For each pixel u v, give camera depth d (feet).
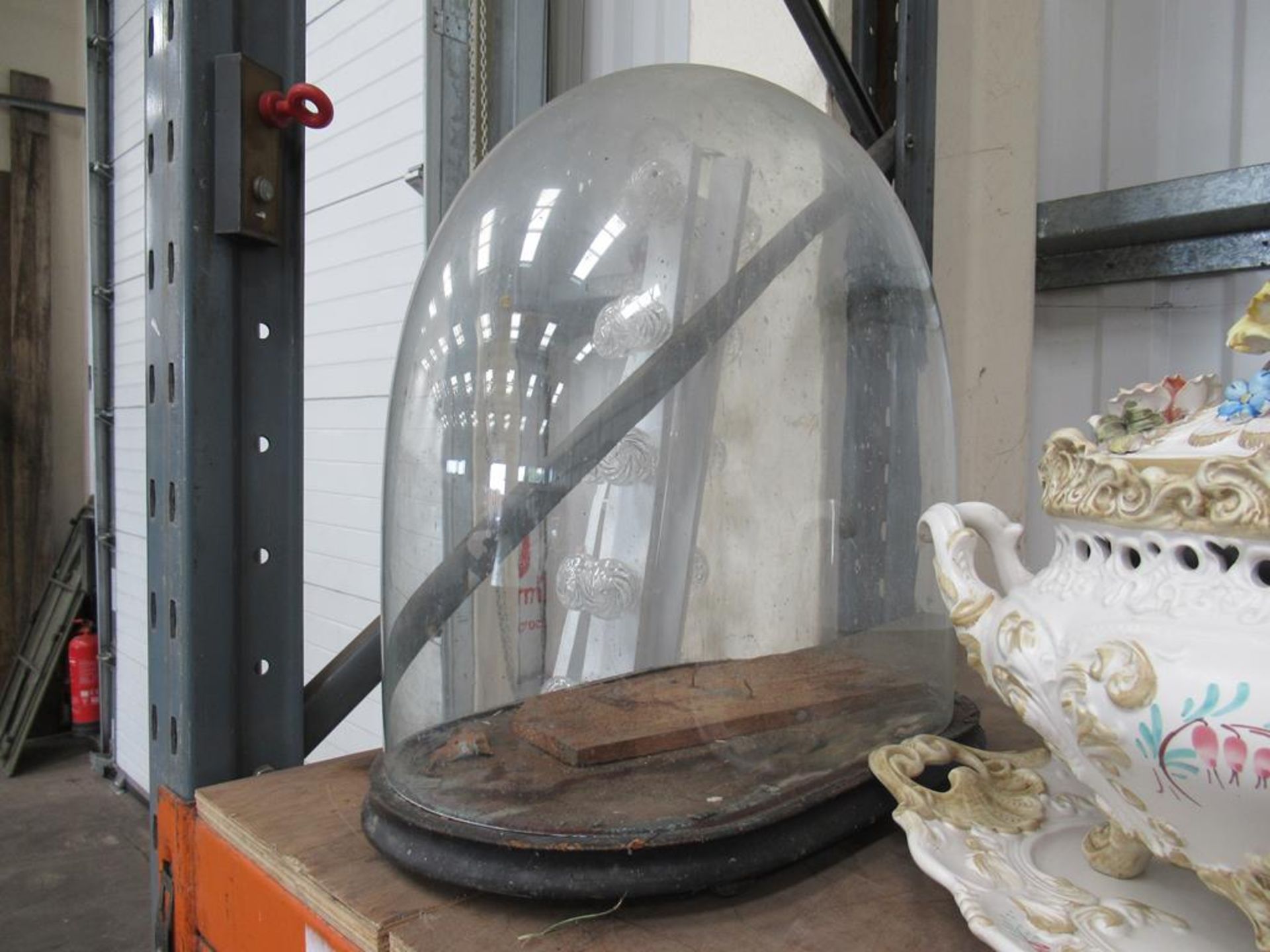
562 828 1.25
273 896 1.39
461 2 4.75
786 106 2.29
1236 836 0.91
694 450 2.34
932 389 2.12
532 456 2.06
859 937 1.17
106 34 8.62
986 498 3.56
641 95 2.21
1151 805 0.98
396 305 5.28
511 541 2.05
